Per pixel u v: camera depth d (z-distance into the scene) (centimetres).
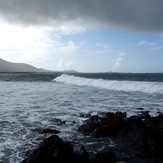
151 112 1078
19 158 517
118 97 1631
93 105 1280
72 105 1284
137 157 535
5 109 1166
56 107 1220
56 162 449
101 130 721
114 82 2538
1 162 495
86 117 958
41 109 1159
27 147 589
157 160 519
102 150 586
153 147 571
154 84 2073
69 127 804
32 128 782
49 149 462
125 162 460
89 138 687
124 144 625
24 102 1414
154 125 806
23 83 3581
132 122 741
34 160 446
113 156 501
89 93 1931
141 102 1380
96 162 492
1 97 1678
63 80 4128
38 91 2164
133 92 1962
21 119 926
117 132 717
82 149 491
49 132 725
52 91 2150
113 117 852
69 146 498
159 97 1606
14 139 655
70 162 461
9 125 824
